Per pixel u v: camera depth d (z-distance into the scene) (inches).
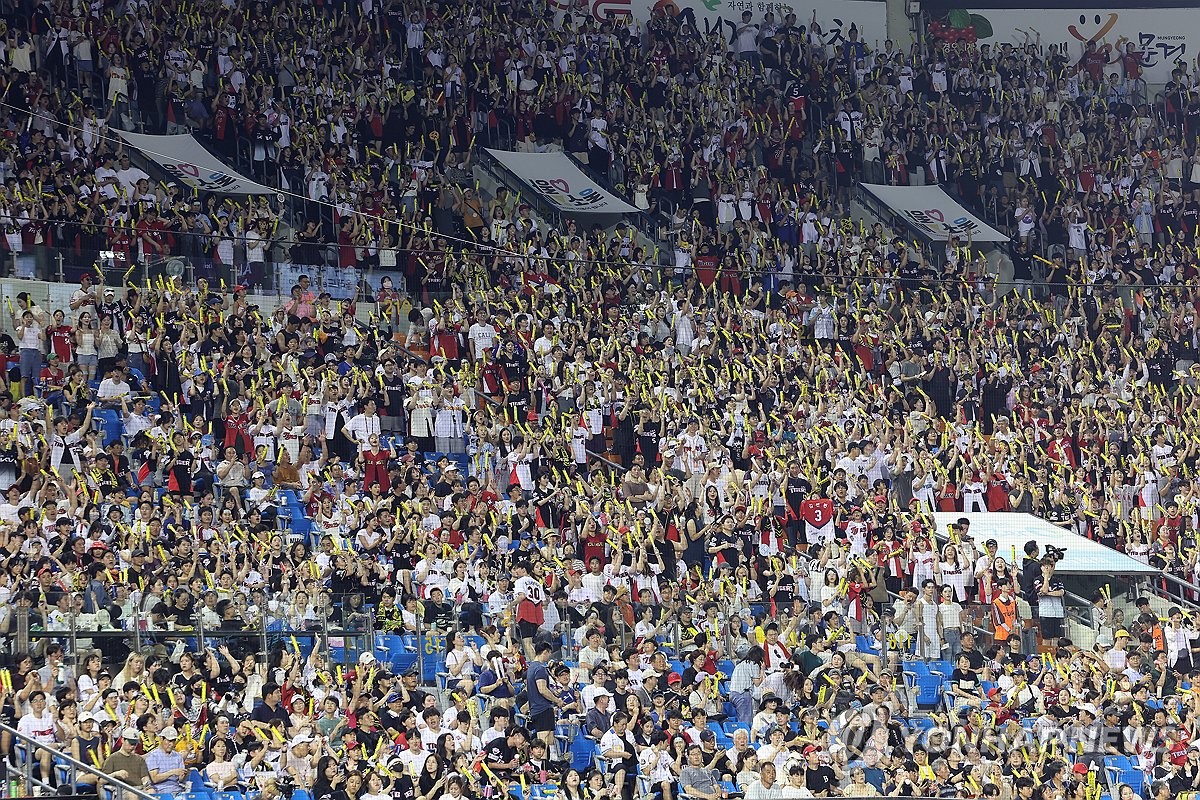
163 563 2876.5
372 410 3695.9
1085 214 5605.3
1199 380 4869.6
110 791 2335.1
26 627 2536.9
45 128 4377.5
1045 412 4562.0
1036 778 3021.7
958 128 5846.5
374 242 4530.0
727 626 3137.3
